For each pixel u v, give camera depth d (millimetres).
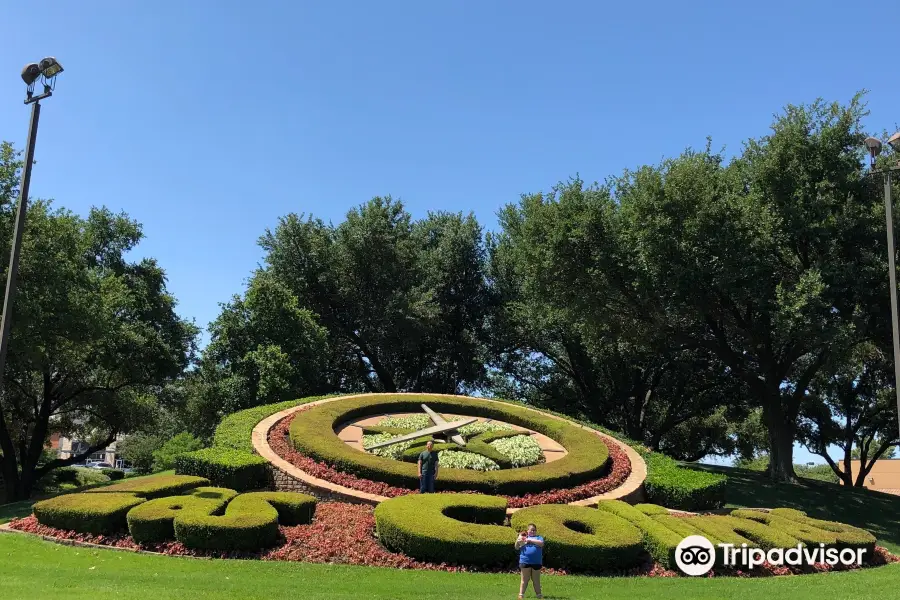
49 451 47844
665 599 9508
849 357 23734
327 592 9000
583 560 11562
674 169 23000
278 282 34281
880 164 21484
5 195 21859
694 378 37312
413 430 18828
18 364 26109
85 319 23234
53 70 12367
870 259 21156
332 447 16125
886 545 18891
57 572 9484
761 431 43781
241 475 14680
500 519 13188
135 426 34812
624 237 24047
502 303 39750
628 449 19766
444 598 9000
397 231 39312
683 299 23453
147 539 11289
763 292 22016
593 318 26094
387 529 11742
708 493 16734
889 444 37938
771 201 22812
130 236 36375
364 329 37812
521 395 42125
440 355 41062
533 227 26766
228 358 30328
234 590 8773
